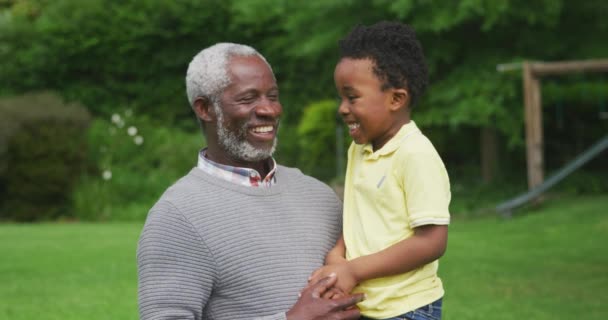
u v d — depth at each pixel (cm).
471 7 1109
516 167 1472
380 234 241
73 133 1260
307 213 263
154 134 1412
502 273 684
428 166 236
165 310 234
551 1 1113
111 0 1566
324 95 1526
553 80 1352
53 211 1222
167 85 1583
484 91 1195
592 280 650
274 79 260
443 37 1225
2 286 638
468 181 1344
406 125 248
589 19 1237
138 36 1544
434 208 233
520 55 1239
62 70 1547
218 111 254
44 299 591
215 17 1549
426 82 252
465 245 838
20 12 1706
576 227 909
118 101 1580
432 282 246
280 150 1420
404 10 1114
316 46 1240
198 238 240
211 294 245
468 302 580
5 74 1541
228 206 248
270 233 250
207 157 267
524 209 1091
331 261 250
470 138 1498
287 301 246
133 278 671
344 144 1334
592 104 1402
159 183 1286
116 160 1336
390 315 238
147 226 243
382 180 243
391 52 244
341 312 236
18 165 1212
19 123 1226
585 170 1438
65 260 755
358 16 1218
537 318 530
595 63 1079
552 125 1471
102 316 539
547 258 753
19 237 923
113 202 1237
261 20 1519
